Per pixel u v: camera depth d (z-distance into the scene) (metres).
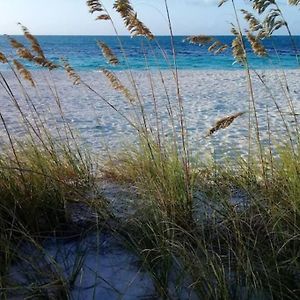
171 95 15.08
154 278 2.55
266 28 3.41
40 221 3.22
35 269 2.64
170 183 3.34
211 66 34.72
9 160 3.83
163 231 2.81
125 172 4.41
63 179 3.75
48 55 46.78
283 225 2.96
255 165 4.05
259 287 2.43
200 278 2.46
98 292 2.62
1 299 2.38
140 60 37.16
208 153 5.94
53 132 8.38
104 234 3.19
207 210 3.29
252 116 10.06
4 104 12.82
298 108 11.71
